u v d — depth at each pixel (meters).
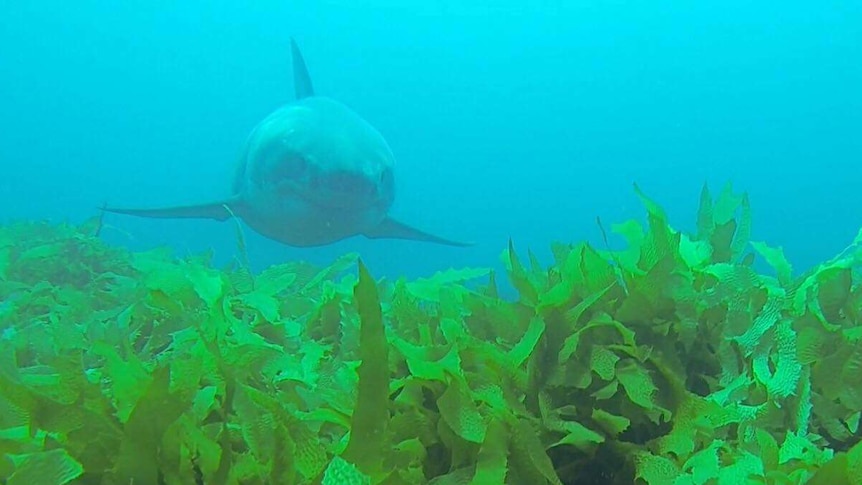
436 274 2.37
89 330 2.40
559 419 1.42
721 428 1.47
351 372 1.59
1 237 4.18
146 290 2.81
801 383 1.44
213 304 1.86
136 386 1.29
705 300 1.66
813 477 1.11
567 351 1.48
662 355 1.55
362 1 70.19
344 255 2.95
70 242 4.06
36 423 1.19
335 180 5.72
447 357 1.39
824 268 1.75
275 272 2.72
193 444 1.23
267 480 1.20
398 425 1.40
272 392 1.71
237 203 6.59
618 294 1.70
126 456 1.12
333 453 1.30
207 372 1.54
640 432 1.49
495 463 1.22
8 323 2.89
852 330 1.56
